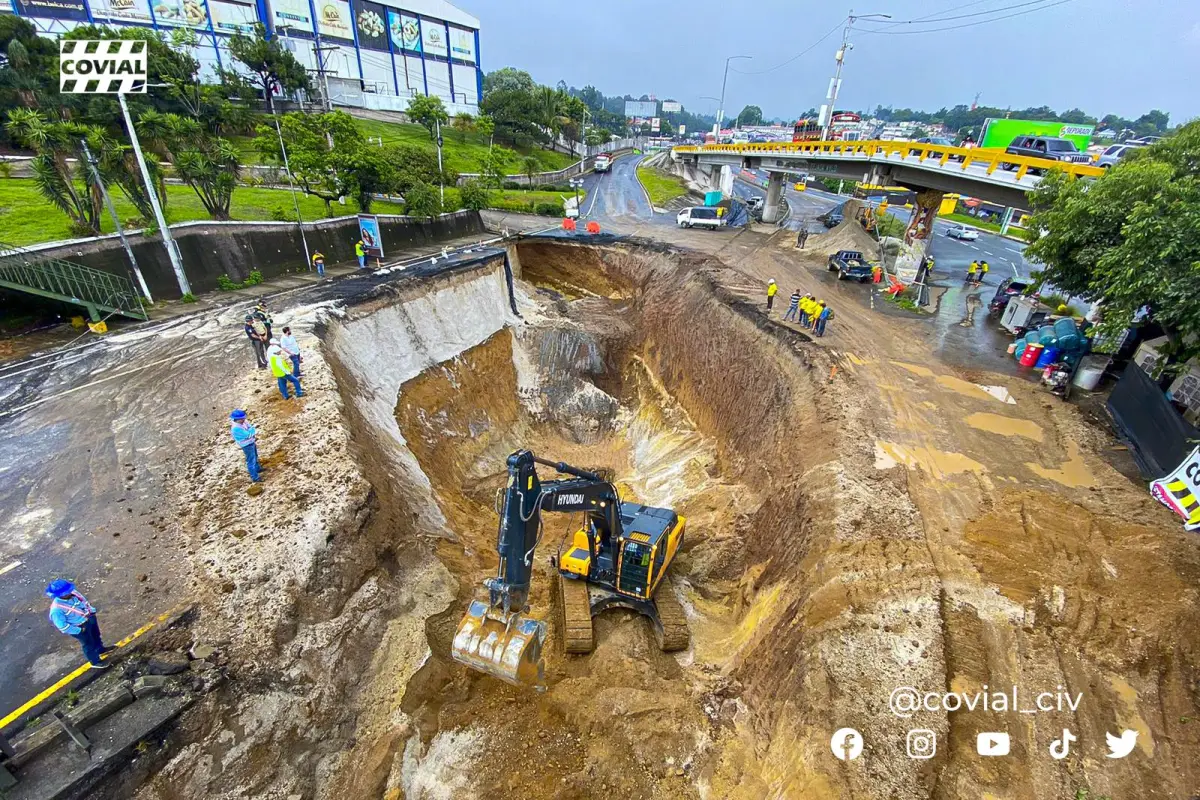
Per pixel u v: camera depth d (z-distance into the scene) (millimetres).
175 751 9625
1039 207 24672
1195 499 14031
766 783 10539
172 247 25000
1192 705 10320
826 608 12477
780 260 39625
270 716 10484
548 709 12523
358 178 37594
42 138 23891
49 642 10602
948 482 16172
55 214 28234
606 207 62969
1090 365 21000
